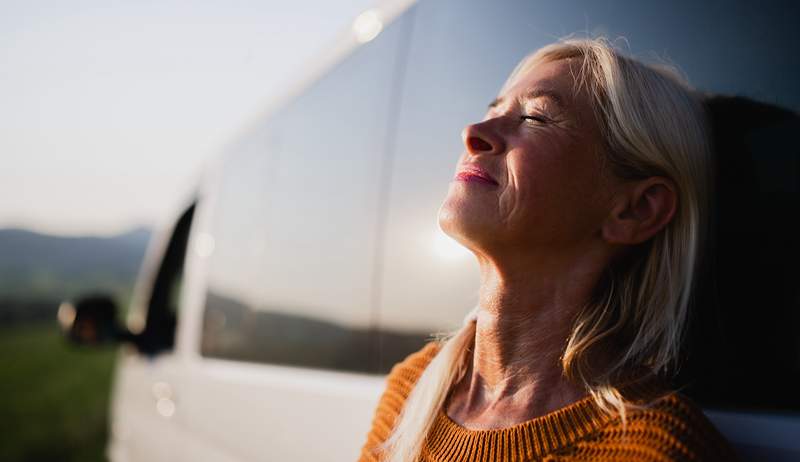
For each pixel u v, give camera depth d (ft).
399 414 4.27
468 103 4.89
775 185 3.34
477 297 4.46
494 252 3.66
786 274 3.22
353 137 6.30
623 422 3.12
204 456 8.14
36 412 30.66
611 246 3.72
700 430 2.99
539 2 4.59
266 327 7.34
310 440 5.90
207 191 9.99
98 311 10.75
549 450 3.28
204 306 9.09
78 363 49.96
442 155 5.01
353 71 6.58
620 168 3.66
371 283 5.62
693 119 3.69
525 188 3.54
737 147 3.55
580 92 3.72
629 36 4.05
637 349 3.61
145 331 11.12
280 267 7.30
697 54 3.72
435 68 5.34
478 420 3.75
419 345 4.94
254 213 8.23
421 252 5.07
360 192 6.00
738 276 3.46
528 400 3.60
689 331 3.66
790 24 3.29
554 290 3.67
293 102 7.80
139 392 10.89
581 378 3.43
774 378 3.21
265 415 6.76
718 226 3.63
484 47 4.91
